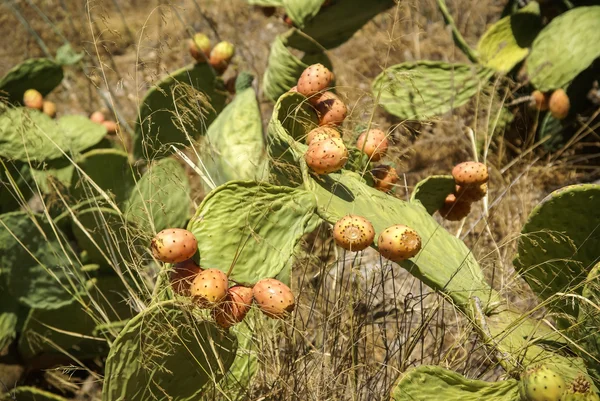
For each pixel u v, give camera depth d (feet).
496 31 8.11
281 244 4.15
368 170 5.08
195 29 11.07
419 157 8.07
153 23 11.68
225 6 11.45
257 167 6.26
